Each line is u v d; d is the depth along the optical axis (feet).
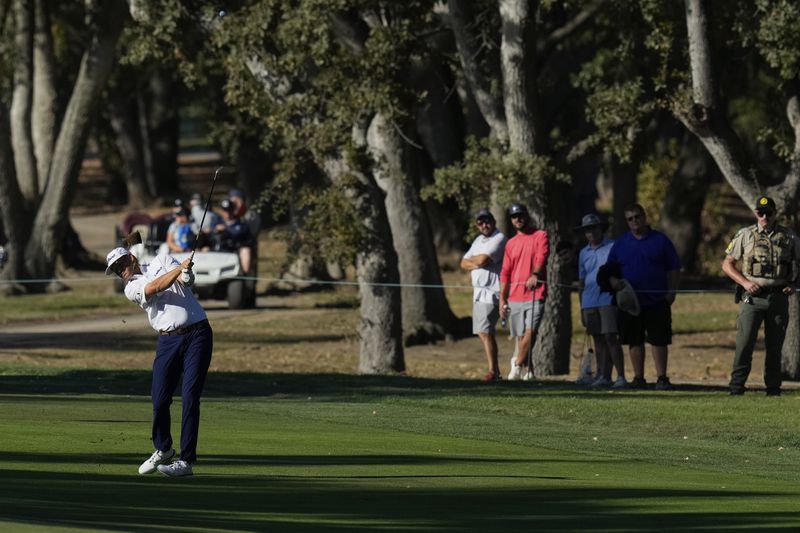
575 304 353.31
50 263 382.42
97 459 100.01
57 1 460.14
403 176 269.03
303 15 221.87
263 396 163.53
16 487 82.38
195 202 343.26
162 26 241.14
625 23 256.52
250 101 241.96
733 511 82.94
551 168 225.15
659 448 124.88
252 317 320.09
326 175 246.47
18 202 380.37
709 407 152.56
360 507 79.46
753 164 220.43
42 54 396.78
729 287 418.51
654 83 226.79
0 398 148.77
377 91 227.20
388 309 238.89
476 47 241.14
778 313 162.30
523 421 143.43
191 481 90.79
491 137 241.96
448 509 79.77
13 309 335.88
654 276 170.40
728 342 286.46
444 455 111.34
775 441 130.72
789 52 209.56
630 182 410.93
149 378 178.81
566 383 181.88
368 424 136.36
